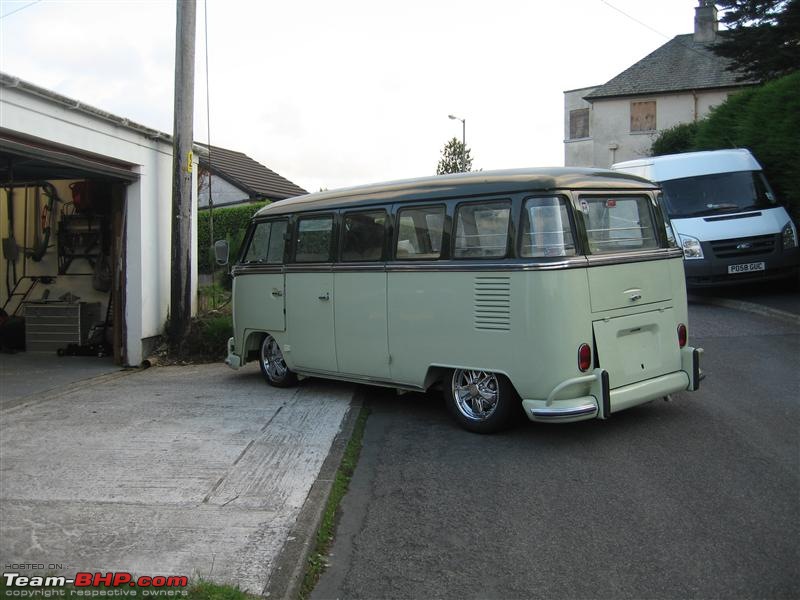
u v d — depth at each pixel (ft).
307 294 25.93
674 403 23.62
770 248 41.27
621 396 19.51
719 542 13.76
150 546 13.91
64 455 19.94
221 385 29.76
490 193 20.10
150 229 37.11
